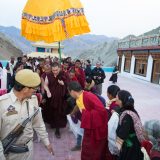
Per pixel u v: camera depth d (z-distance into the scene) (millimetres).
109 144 3998
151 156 2939
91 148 4199
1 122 2646
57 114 6547
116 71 21688
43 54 44531
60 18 5938
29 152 2848
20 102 2723
